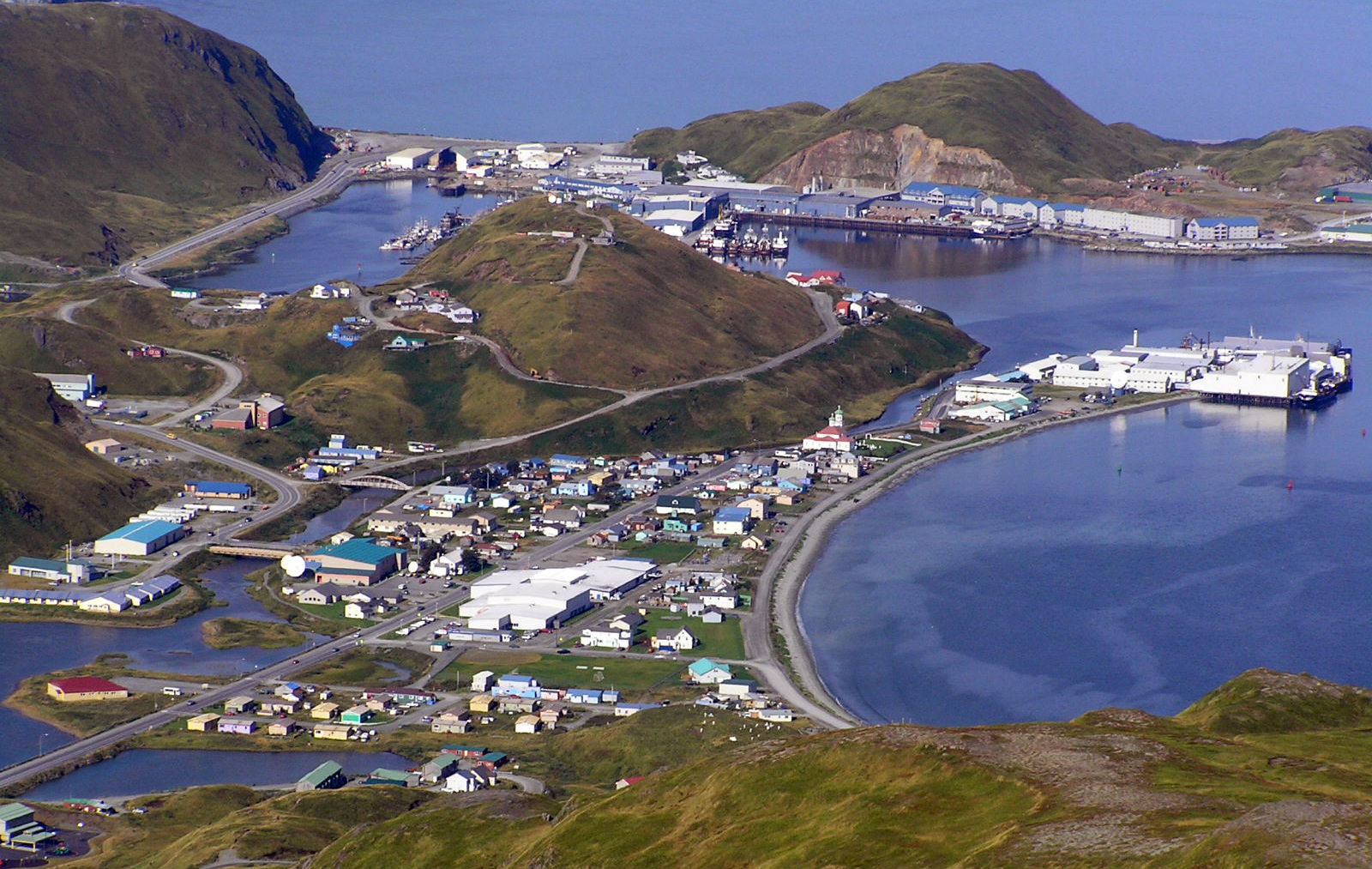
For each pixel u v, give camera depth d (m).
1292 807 120.75
